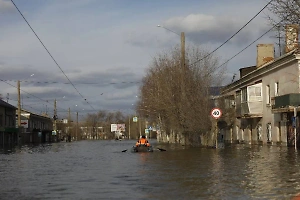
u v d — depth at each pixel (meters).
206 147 39.69
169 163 21.16
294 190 11.61
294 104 34.66
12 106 76.06
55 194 11.44
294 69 35.66
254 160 21.95
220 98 42.66
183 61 39.56
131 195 11.13
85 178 15.00
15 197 11.02
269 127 42.34
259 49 49.06
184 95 40.78
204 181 13.67
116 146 58.06
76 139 133.00
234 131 54.50
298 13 17.05
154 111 61.28
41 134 106.12
